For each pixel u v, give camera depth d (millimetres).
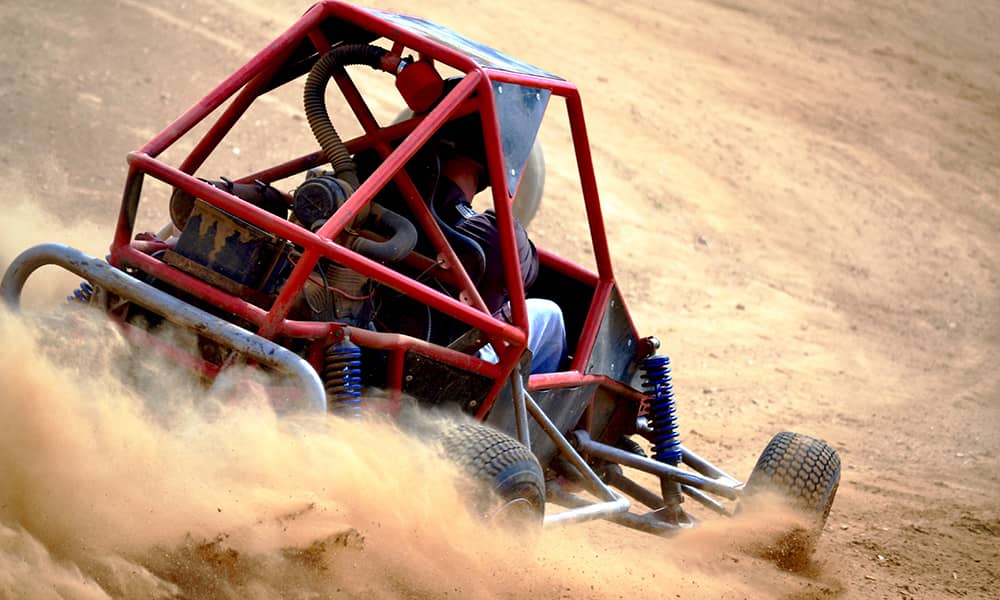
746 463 22344
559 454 15172
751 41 60812
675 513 15656
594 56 52750
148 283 12195
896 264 43031
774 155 49000
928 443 26109
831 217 45375
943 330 38125
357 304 12461
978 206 50250
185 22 42812
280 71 14047
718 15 63094
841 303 38469
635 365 16422
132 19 41594
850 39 64812
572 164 41969
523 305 13102
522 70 14086
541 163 20781
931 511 20234
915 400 30344
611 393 15906
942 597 15773
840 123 54719
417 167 13328
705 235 40531
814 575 15758
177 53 40031
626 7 59781
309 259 11367
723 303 35656
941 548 18094
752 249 40750
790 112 54062
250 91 13430
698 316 34062
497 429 13734
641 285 35281
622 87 50406
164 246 12453
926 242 45594
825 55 62031
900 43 65688
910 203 48688
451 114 12617
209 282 11773
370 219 12484
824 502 15727
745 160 47719
